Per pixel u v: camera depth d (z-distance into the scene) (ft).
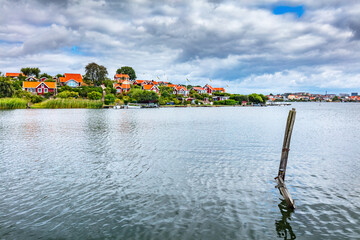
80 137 101.50
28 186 47.26
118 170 56.95
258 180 50.57
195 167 59.21
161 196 42.65
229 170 56.90
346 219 35.42
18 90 349.41
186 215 36.17
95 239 30.48
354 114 281.74
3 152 74.64
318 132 123.03
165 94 477.77
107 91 437.58
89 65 486.79
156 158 67.46
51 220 34.88
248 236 31.14
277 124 159.02
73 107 321.11
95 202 40.42
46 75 534.78
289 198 38.88
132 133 112.78
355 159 67.51
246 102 577.84
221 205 39.34
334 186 47.67
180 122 165.78
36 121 162.71
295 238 30.89
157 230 32.35
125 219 35.09
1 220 34.78
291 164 62.44
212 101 544.62
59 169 57.77
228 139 97.35
